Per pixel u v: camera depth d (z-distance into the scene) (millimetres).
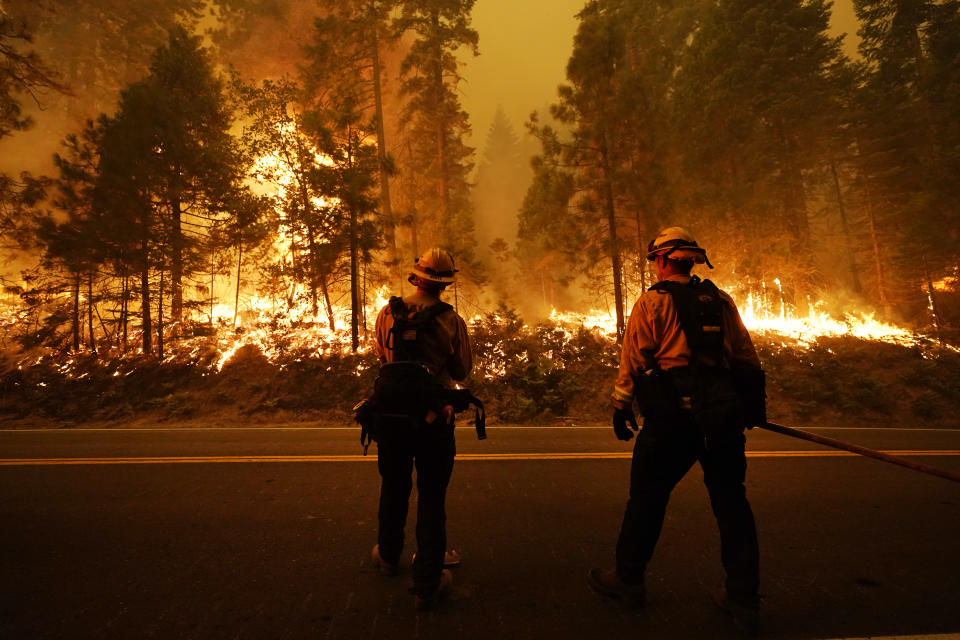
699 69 18781
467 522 3787
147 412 10469
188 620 2361
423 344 2594
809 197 19938
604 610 2465
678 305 2312
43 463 5746
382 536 2842
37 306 13469
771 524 3766
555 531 3605
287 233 13672
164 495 4465
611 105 13727
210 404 10812
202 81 13516
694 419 2166
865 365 12984
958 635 2227
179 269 12930
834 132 21109
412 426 2422
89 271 12438
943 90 22109
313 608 2482
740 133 17438
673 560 3076
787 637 2207
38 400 10719
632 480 2486
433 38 19328
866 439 7895
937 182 18938
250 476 5141
